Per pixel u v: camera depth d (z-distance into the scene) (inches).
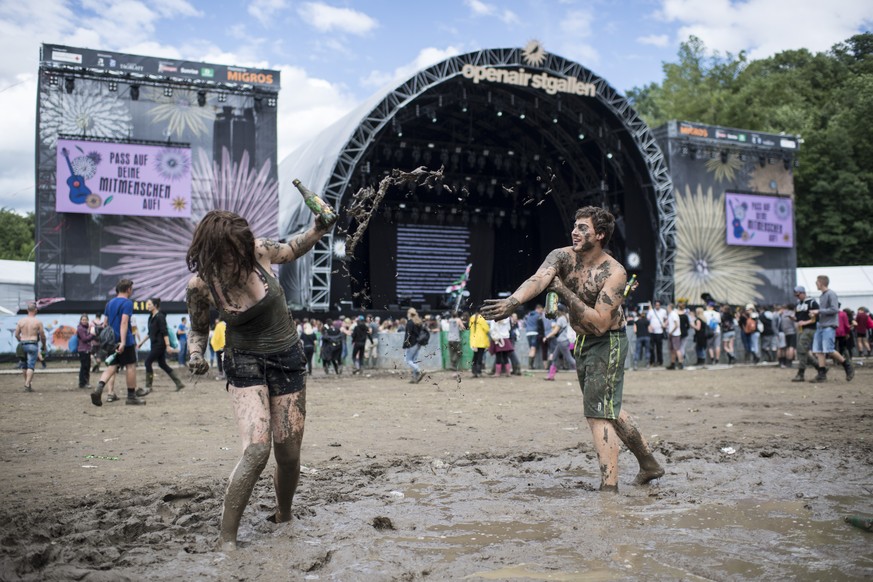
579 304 176.4
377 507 162.4
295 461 144.5
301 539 135.6
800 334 591.5
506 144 1555.1
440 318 824.9
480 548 127.6
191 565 119.3
